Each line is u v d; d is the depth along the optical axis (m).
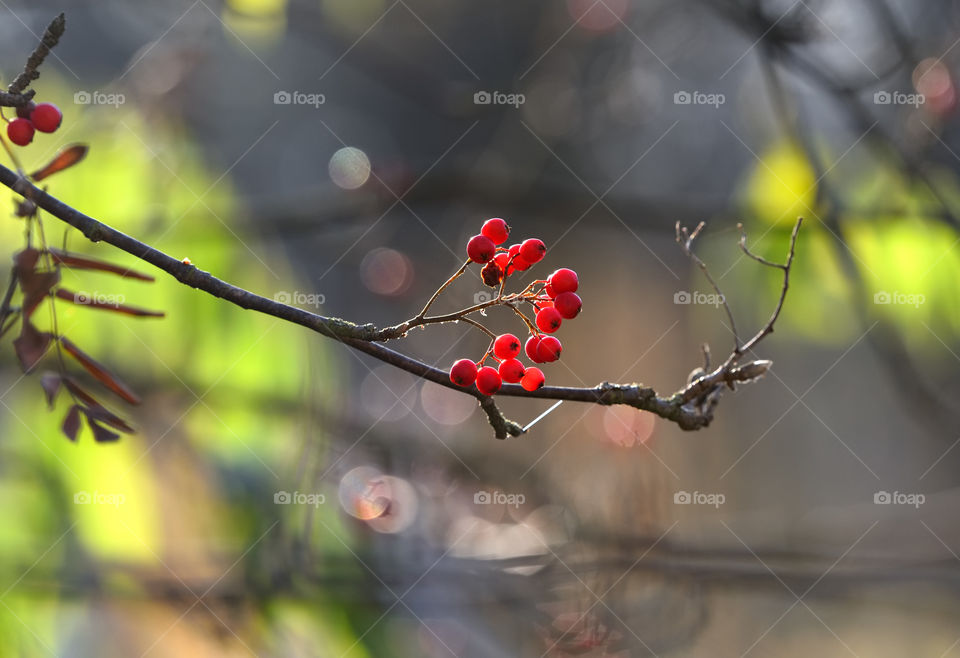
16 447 1.38
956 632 2.11
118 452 1.40
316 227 1.92
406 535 1.47
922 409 1.73
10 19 1.98
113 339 1.44
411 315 2.41
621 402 0.94
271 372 1.51
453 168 2.07
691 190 2.83
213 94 2.18
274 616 1.36
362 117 3.12
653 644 1.40
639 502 1.50
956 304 1.67
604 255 2.85
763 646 2.03
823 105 2.03
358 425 1.61
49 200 0.91
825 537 1.78
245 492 1.40
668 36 2.40
